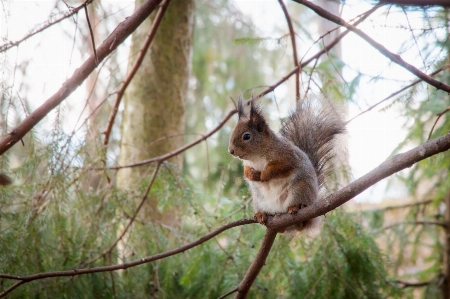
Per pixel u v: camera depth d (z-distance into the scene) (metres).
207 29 16.59
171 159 11.23
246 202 8.68
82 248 8.41
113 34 7.36
